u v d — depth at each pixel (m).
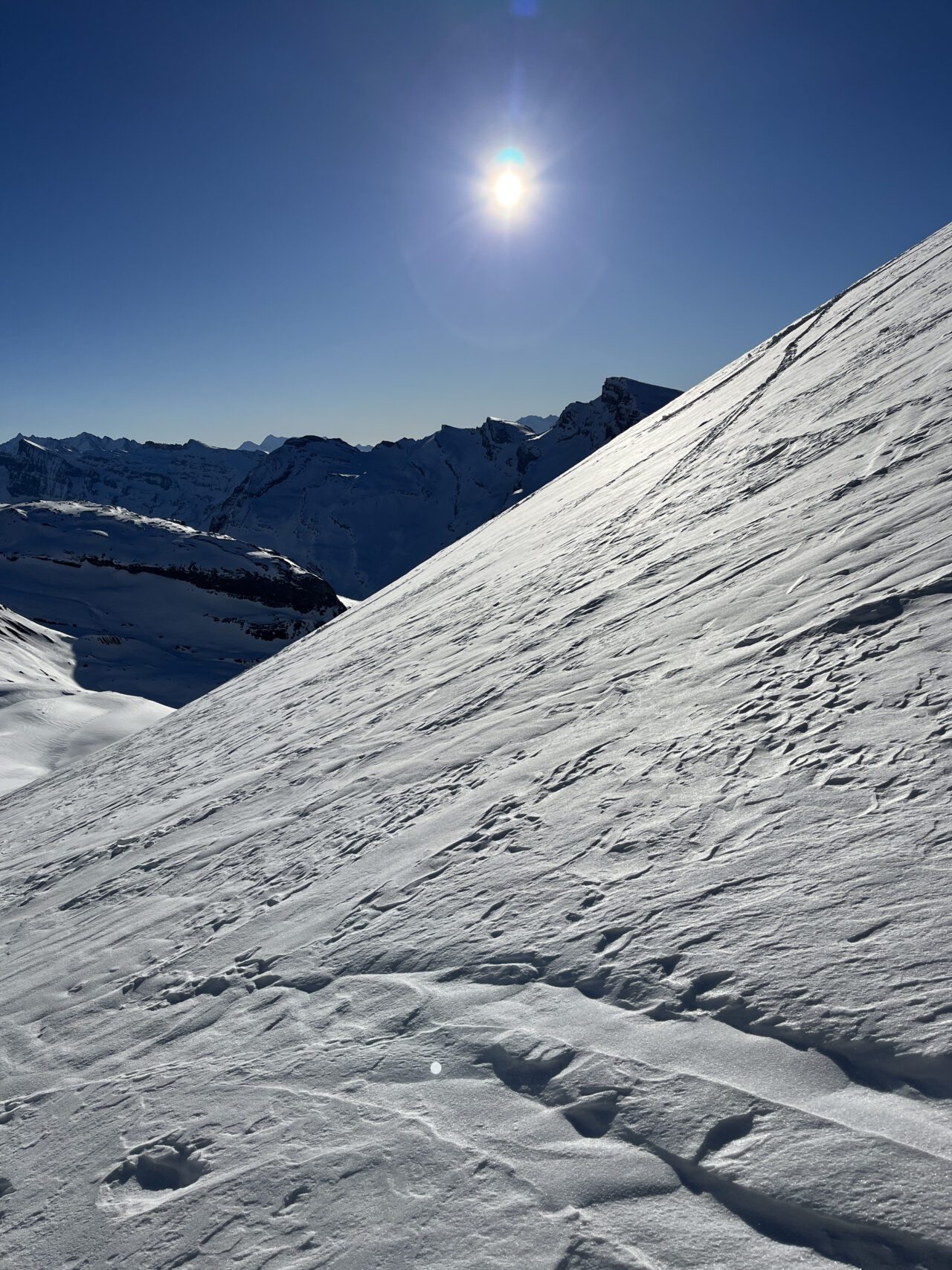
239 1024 3.41
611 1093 2.06
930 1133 1.63
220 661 106.62
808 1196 1.59
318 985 3.44
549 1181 1.87
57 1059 3.89
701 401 30.58
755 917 2.52
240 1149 2.47
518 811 4.48
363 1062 2.67
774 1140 1.75
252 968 4.00
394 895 4.09
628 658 6.60
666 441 26.14
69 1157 2.90
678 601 7.57
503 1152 2.01
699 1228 1.62
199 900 5.67
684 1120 1.89
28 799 19.08
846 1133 1.70
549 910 3.17
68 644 96.00
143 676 92.69
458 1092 2.30
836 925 2.31
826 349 20.47
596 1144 1.92
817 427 12.32
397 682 11.57
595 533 17.03
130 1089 3.23
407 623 19.12
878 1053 1.85
